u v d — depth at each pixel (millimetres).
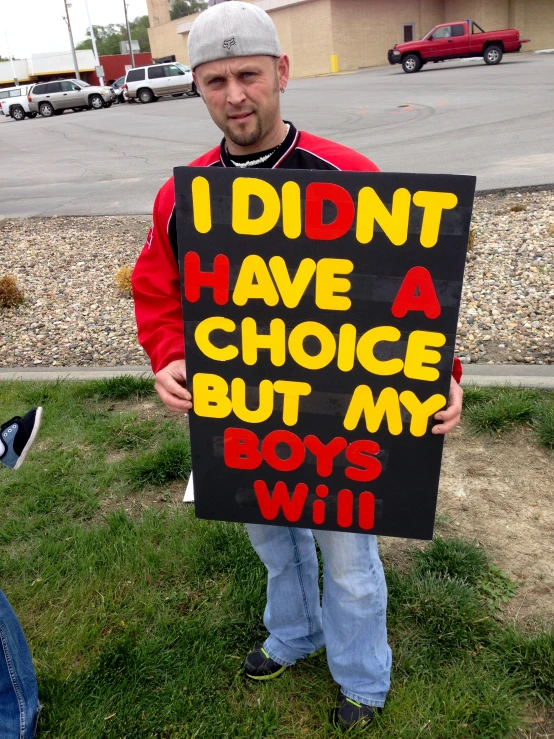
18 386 4148
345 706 1973
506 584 2414
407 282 1490
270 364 1612
